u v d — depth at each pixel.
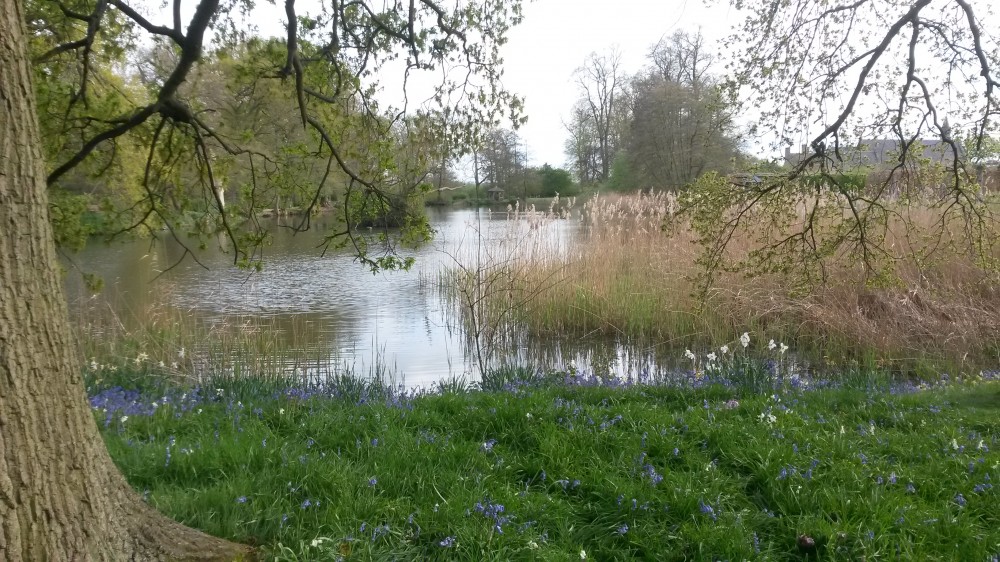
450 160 7.04
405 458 4.08
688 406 5.56
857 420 5.31
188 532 2.76
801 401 5.79
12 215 2.06
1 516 2.00
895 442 4.64
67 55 6.10
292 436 4.64
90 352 8.46
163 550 2.58
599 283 11.66
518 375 7.32
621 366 9.76
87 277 6.75
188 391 6.33
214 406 5.53
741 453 4.27
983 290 9.78
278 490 3.47
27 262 2.10
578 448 4.40
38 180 2.16
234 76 6.30
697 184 7.13
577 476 4.01
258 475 3.69
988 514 3.63
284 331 11.72
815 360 9.41
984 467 4.09
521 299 11.62
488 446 4.43
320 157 6.72
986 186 7.56
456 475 3.84
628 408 5.21
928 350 9.05
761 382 6.55
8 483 2.02
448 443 4.40
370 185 6.54
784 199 6.99
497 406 5.20
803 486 3.77
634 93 32.00
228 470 3.86
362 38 6.73
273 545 2.98
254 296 15.10
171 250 23.78
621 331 11.05
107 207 6.50
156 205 6.55
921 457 4.37
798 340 9.84
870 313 10.03
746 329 10.28
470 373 9.23
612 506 3.66
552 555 3.11
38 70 5.71
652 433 4.58
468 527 3.26
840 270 10.14
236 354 9.41
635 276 11.96
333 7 6.31
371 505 3.41
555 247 12.89
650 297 11.38
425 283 16.58
